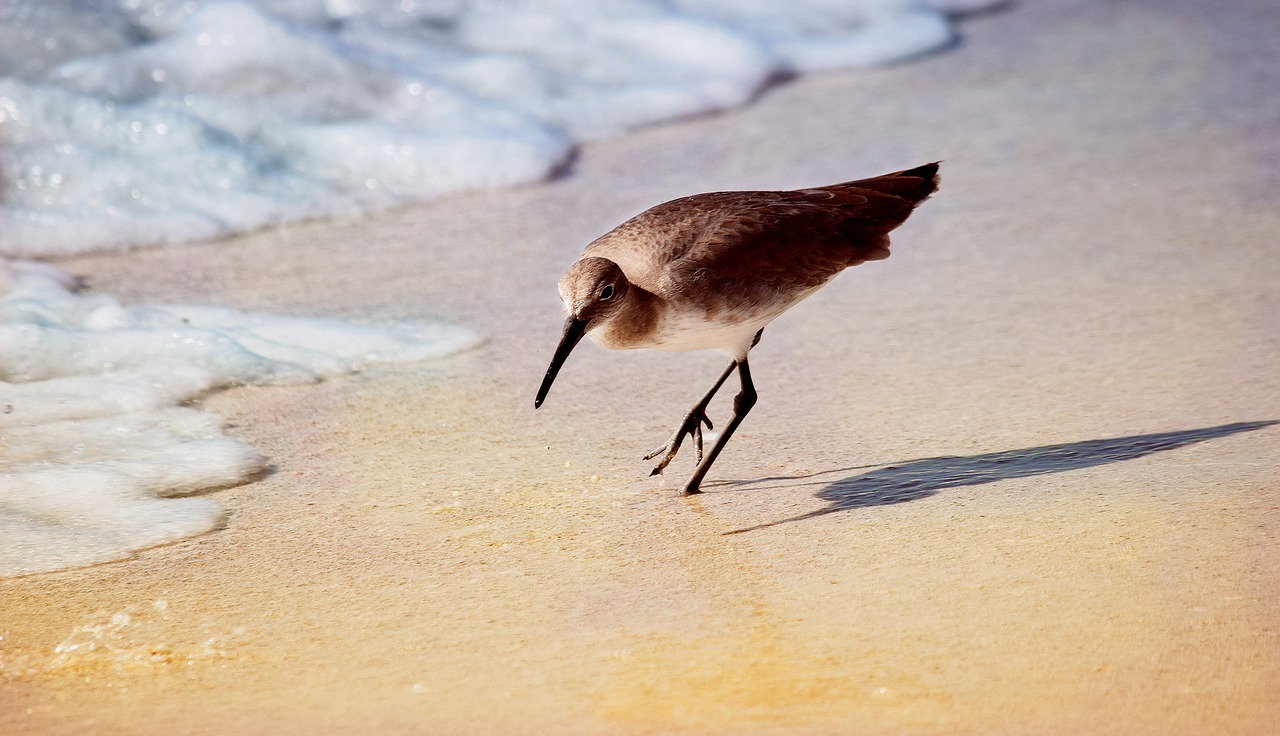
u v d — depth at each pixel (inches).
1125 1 925.8
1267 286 500.1
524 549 339.6
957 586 304.8
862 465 382.9
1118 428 394.3
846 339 479.5
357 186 641.6
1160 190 602.5
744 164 654.5
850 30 870.4
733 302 369.1
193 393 443.5
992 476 366.9
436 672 278.8
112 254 570.3
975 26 896.3
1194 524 326.6
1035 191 610.2
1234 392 414.0
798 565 321.7
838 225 389.4
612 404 438.6
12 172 604.1
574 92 754.8
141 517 362.3
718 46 808.3
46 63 688.4
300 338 487.2
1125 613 287.6
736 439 406.9
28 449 400.5
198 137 649.0
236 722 259.4
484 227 600.7
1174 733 244.1
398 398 442.3
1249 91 722.8
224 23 721.0
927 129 695.1
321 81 711.7
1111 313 486.0
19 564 335.6
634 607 305.4
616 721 255.3
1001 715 252.4
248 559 338.3
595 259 359.9
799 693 263.6
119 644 295.9
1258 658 268.2
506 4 840.3
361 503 370.3
